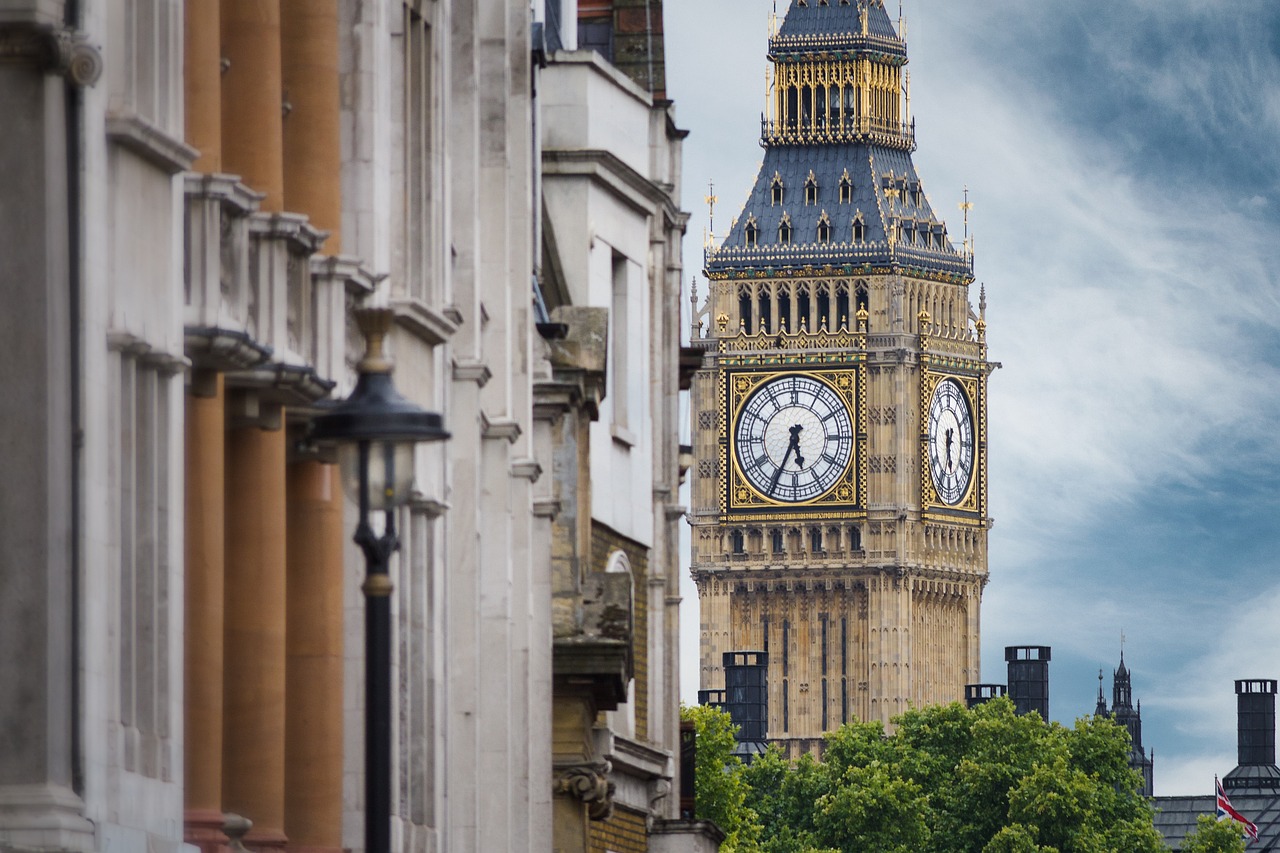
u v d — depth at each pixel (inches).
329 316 1684.3
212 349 1467.8
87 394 1293.1
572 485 2637.8
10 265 1267.2
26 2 1258.0
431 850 1943.9
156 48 1374.3
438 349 2003.0
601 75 2984.7
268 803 1587.1
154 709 1369.3
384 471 1371.8
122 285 1336.1
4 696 1259.8
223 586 1551.4
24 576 1263.5
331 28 1708.9
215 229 1476.4
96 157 1305.4
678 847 3339.1
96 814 1293.1
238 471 1577.3
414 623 1927.9
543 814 2461.9
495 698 2279.8
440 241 1966.0
